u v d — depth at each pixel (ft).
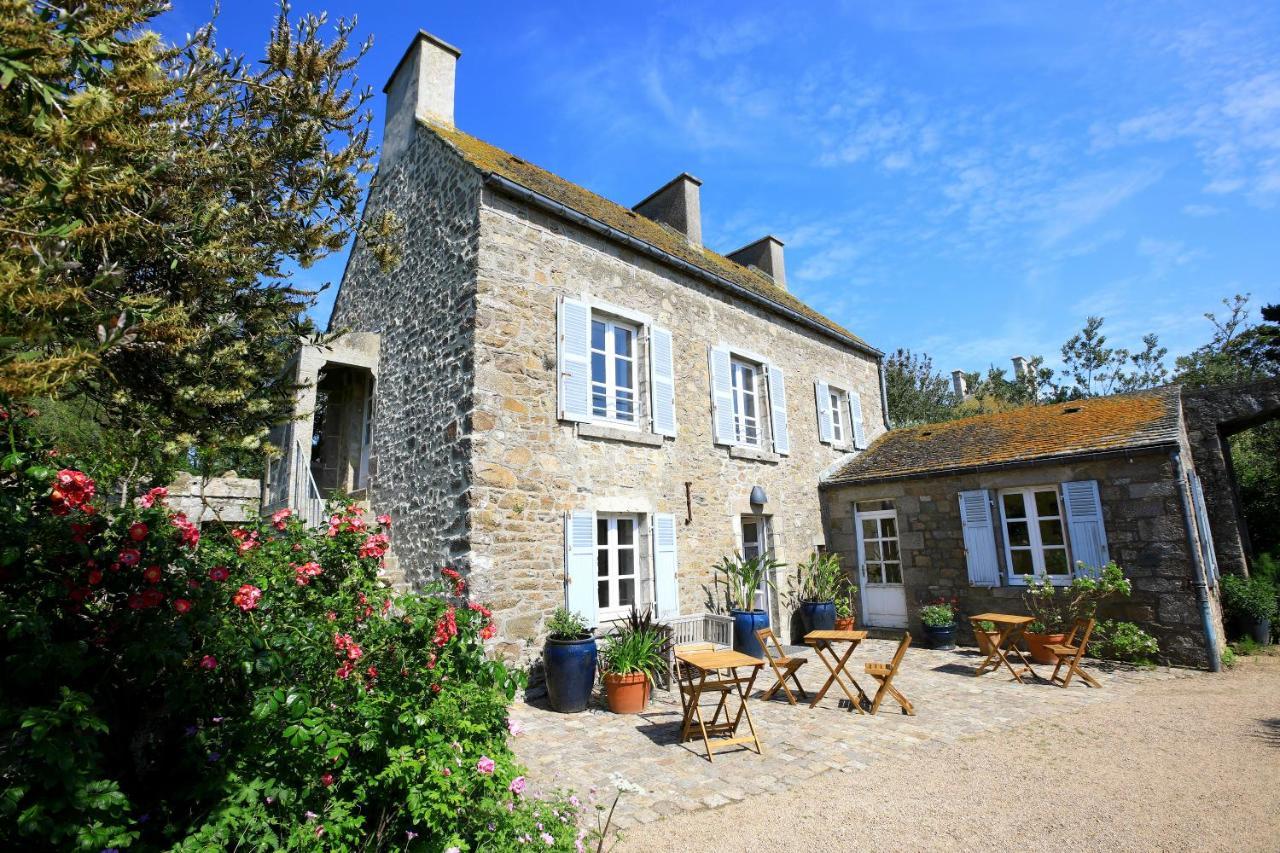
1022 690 22.94
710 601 29.40
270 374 19.72
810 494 37.55
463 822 9.80
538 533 23.21
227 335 18.28
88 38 8.18
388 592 13.26
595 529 24.82
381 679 11.28
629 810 13.09
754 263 48.96
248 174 16.67
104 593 9.45
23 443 9.52
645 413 28.43
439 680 11.62
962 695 22.40
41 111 7.49
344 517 13.42
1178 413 29.12
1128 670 25.52
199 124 15.96
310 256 17.53
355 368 34.35
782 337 38.24
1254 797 12.99
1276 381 33.45
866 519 37.35
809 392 39.58
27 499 9.04
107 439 14.73
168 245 14.12
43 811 6.76
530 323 24.53
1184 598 25.77
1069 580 28.94
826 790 14.10
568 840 10.32
